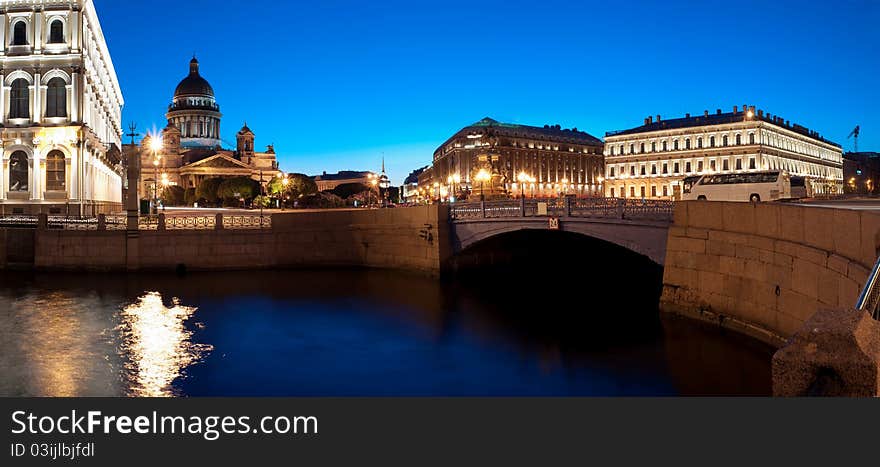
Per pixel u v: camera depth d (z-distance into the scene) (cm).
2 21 6062
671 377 1952
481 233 3741
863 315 523
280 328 2714
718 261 2319
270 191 13038
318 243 4391
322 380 1998
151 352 2300
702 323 2377
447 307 3172
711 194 4625
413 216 4062
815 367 486
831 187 15800
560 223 3272
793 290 1842
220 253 4247
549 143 16112
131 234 4116
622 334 2497
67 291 3525
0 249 4203
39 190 5956
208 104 17388
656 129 13938
